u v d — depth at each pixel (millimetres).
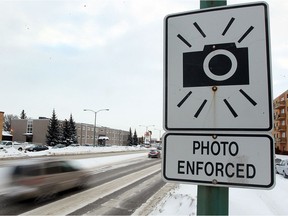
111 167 24266
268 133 1703
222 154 1768
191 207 8570
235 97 1785
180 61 1937
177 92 1913
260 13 1813
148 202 10172
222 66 1835
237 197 9625
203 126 1826
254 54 1790
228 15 1870
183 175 1833
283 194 10945
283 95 62250
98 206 9398
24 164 10234
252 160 1713
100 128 121000
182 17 1974
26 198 9578
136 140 138875
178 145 1866
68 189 11727
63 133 84812
